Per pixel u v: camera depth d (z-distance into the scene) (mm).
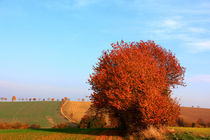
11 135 22406
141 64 22094
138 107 19906
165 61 30859
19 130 28906
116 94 20859
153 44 30859
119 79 20750
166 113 19125
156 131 18000
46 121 65250
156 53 30406
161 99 19594
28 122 62500
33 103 99250
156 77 21266
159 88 21234
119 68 21438
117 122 27031
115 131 24531
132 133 20422
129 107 20516
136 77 20516
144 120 18797
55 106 92375
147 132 18234
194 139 14680
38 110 83688
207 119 52125
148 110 18547
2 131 27422
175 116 20422
